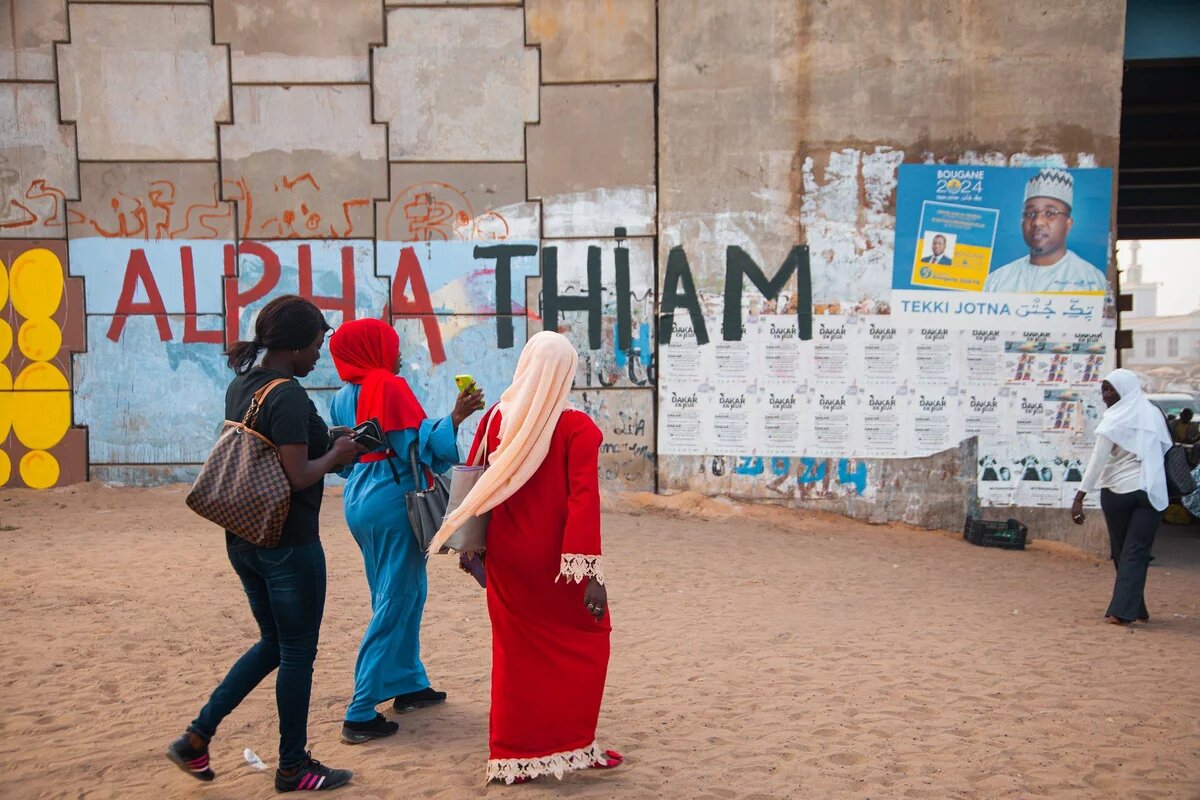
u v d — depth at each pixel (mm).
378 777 3834
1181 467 7102
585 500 3688
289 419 3471
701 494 10891
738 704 4871
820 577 8273
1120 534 7277
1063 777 4004
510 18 10852
